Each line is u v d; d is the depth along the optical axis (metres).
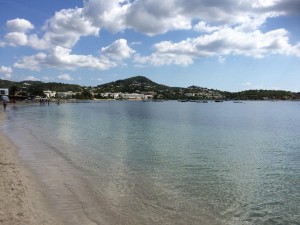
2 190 13.76
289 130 49.31
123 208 12.47
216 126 53.94
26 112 87.00
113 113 93.81
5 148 24.86
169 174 18.16
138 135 37.34
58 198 13.30
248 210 12.73
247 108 160.00
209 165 21.05
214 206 13.05
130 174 17.84
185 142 32.25
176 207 12.77
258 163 22.30
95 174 17.61
